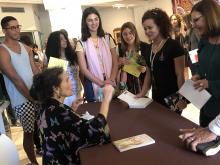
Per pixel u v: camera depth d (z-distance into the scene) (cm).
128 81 310
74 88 325
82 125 157
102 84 289
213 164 119
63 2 888
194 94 176
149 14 220
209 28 170
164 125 174
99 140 156
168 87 229
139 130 172
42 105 172
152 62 233
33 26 1144
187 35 436
